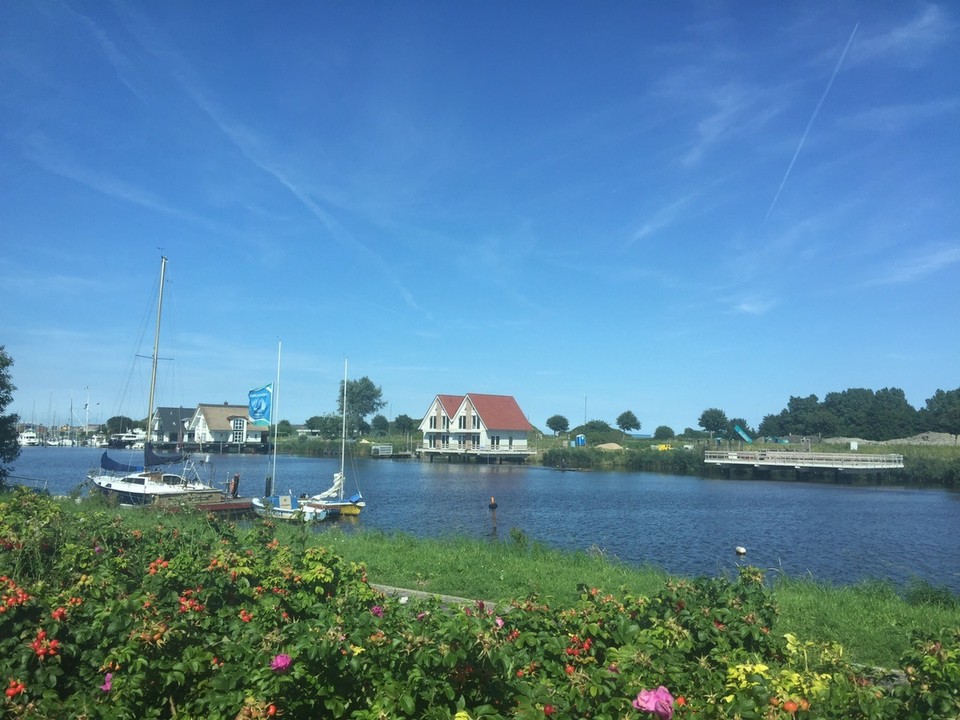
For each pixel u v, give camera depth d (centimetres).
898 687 402
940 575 2072
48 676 408
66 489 4162
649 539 2728
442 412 9306
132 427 12194
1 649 420
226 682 378
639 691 361
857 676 427
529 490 5181
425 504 4103
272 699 367
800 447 8462
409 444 10312
